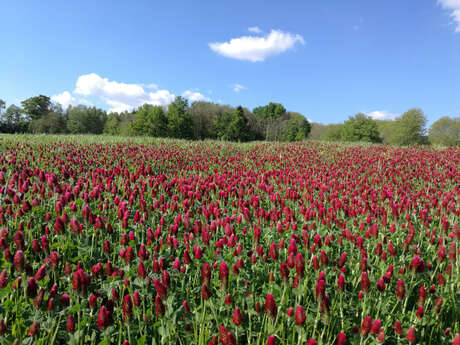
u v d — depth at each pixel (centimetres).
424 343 366
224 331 295
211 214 642
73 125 8912
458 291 436
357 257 512
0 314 326
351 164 1788
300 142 3594
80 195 697
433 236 571
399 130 6575
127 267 417
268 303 322
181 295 404
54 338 306
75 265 422
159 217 669
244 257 493
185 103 7962
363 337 331
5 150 1540
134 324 353
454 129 6344
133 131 7819
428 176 1355
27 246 468
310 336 366
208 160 1733
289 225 617
